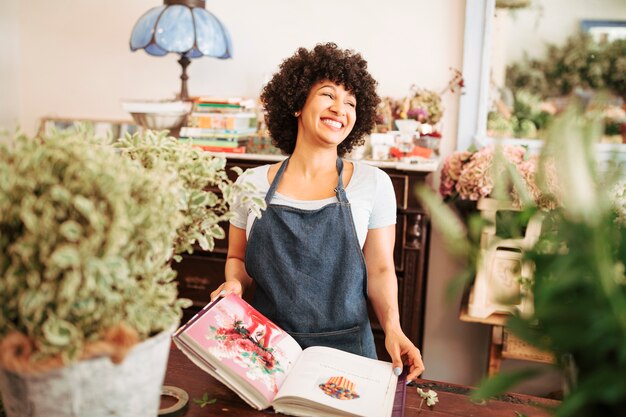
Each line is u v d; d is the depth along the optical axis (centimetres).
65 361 91
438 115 300
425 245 313
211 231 128
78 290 89
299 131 201
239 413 135
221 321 149
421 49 314
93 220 86
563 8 292
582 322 64
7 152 96
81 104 354
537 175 68
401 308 279
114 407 99
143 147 125
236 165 287
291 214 187
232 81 336
